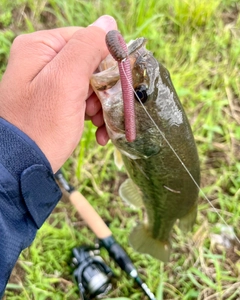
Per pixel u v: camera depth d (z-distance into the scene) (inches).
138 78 11.6
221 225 20.6
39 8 25.2
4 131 10.1
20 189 9.9
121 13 24.4
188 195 14.5
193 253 20.0
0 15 25.0
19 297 18.1
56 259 19.0
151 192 14.8
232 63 24.8
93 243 19.6
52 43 12.2
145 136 12.5
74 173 20.9
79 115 11.4
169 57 24.1
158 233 17.4
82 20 24.1
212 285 18.8
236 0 26.9
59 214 20.2
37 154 10.2
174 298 19.0
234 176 21.8
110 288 18.3
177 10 25.0
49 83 10.9
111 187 21.1
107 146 21.3
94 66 11.2
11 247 9.8
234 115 23.4
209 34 25.4
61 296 18.4
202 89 24.1
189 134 13.0
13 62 11.9
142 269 19.4
